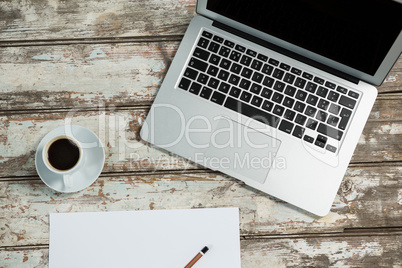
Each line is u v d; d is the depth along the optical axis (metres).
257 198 0.76
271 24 0.74
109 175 0.76
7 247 0.74
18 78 0.79
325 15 0.69
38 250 0.74
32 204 0.75
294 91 0.75
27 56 0.79
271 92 0.75
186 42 0.77
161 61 0.80
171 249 0.74
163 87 0.76
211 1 0.74
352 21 0.68
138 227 0.74
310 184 0.73
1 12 0.80
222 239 0.74
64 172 0.71
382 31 0.67
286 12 0.72
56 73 0.79
